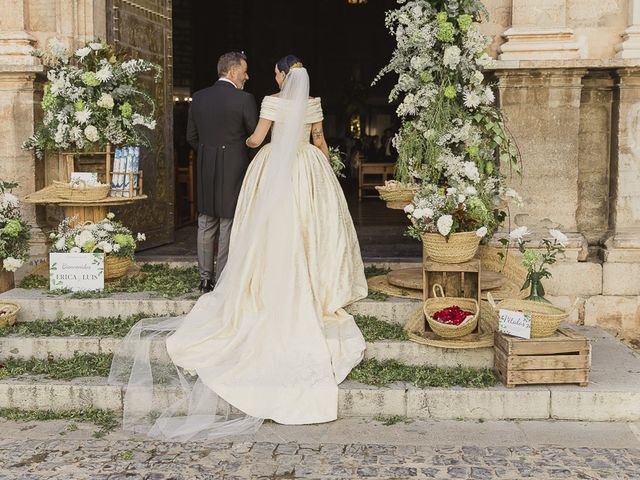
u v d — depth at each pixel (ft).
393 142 20.04
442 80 19.19
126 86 21.07
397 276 20.51
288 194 17.93
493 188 19.80
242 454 14.60
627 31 21.50
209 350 17.10
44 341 18.20
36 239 22.72
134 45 25.35
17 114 22.39
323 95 74.79
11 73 22.12
